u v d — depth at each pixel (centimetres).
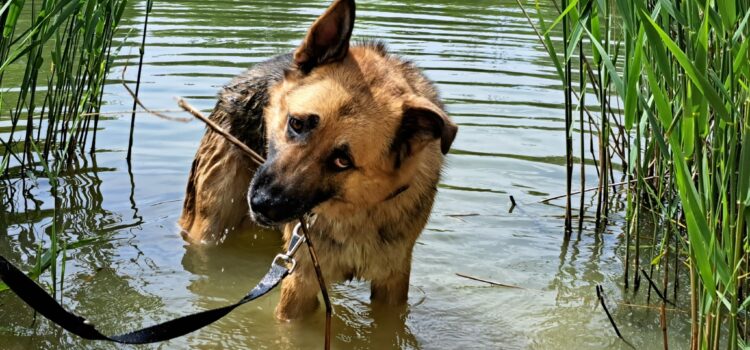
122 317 158
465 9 411
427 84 157
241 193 188
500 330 161
